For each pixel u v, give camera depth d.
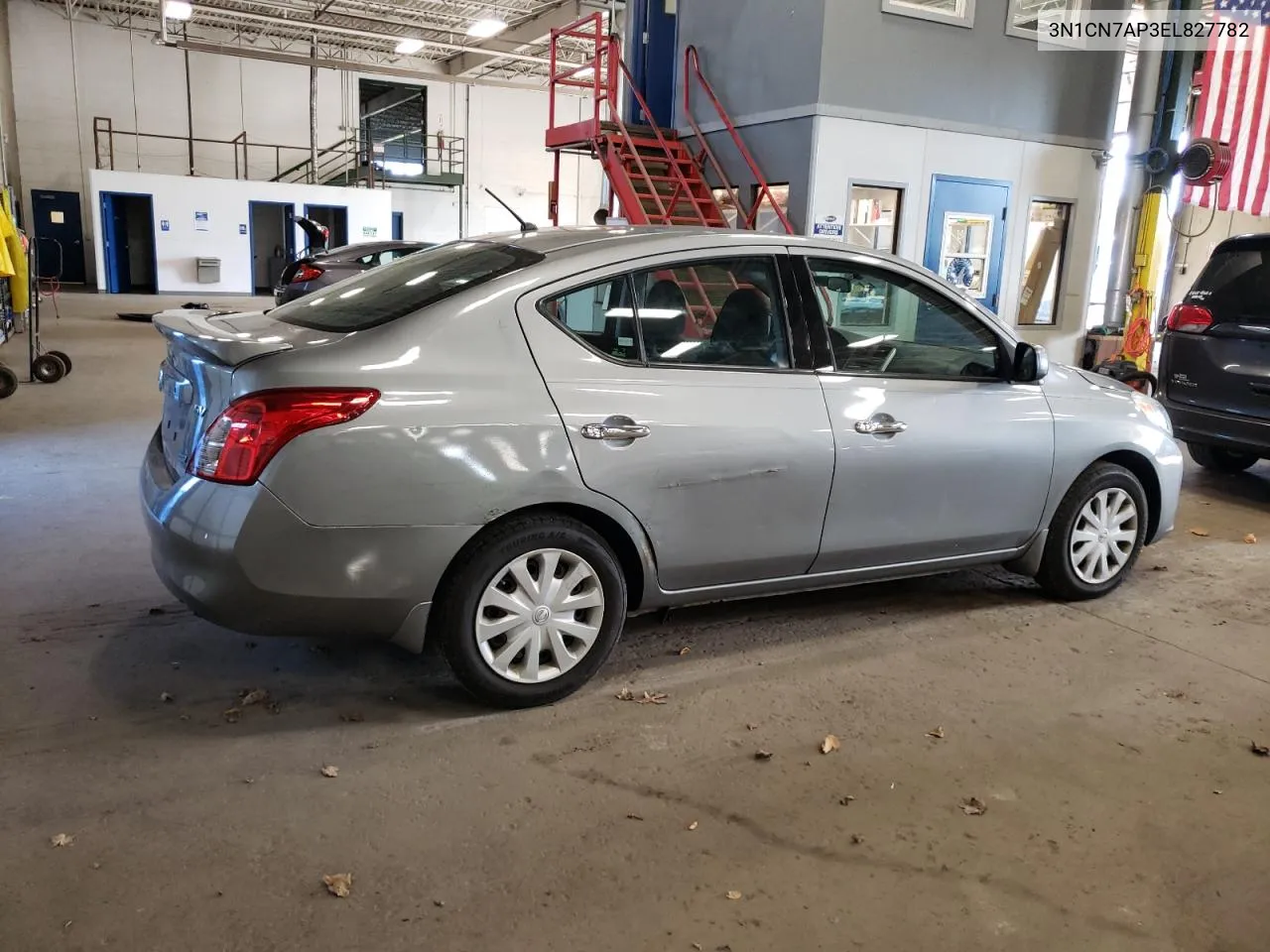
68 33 26.03
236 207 26.03
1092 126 11.41
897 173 10.13
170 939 2.33
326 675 3.75
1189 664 4.17
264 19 25.48
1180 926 2.53
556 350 3.39
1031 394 4.45
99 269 25.08
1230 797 3.14
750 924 2.47
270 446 2.98
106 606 4.34
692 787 3.09
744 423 3.66
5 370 9.08
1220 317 7.07
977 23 10.28
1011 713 3.67
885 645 4.27
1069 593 4.83
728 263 3.76
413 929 2.40
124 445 7.42
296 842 2.73
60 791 2.93
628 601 3.78
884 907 2.55
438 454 3.14
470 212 32.19
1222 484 7.76
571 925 2.44
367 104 30.92
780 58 10.02
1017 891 2.64
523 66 30.28
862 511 4.00
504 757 3.23
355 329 3.28
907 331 4.18
